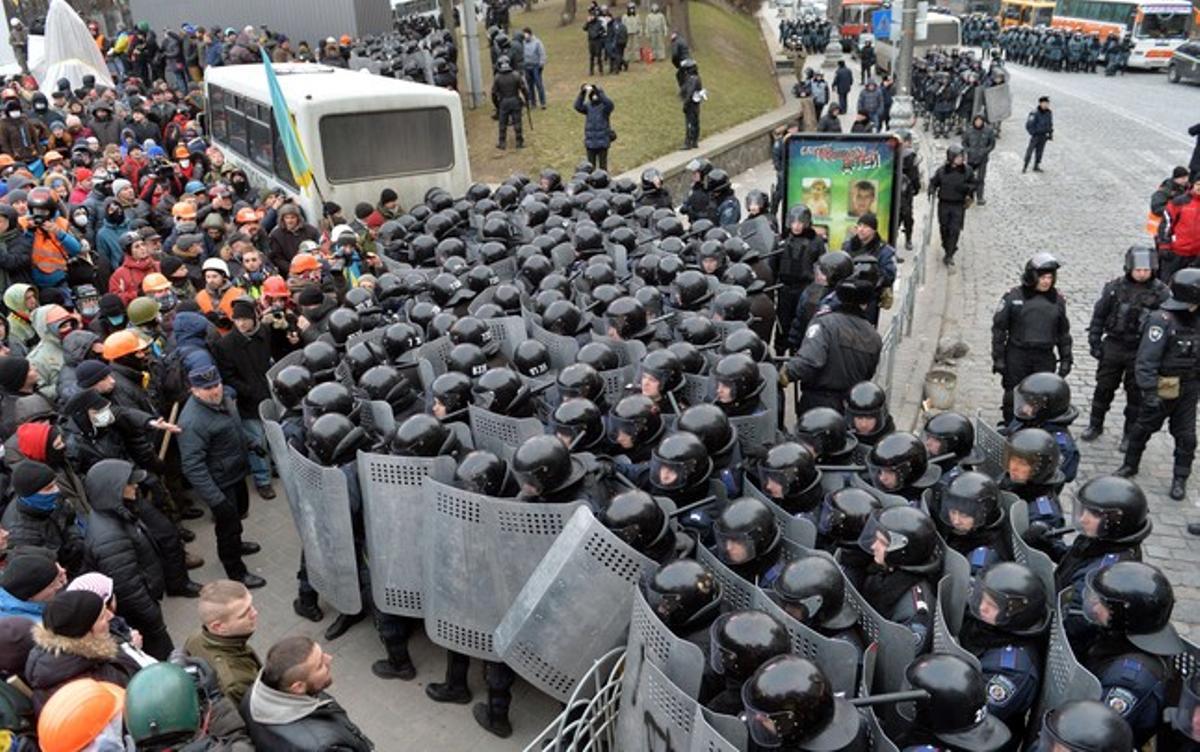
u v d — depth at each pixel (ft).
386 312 26.73
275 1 88.48
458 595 17.02
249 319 24.98
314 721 11.74
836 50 121.60
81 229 34.30
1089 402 31.55
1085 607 12.26
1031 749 12.02
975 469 16.80
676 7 93.86
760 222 32.09
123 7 118.73
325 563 18.93
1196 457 27.07
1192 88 106.83
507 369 19.49
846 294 22.12
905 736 11.36
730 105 80.69
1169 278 38.55
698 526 15.65
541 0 143.33
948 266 46.14
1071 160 70.95
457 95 42.29
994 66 84.07
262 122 45.42
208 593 13.62
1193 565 22.29
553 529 15.98
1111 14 122.31
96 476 17.21
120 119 54.75
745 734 11.29
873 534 13.71
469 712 18.07
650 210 34.73
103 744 10.75
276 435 19.86
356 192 40.73
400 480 17.48
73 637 12.56
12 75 67.56
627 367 21.07
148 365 23.93
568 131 68.03
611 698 14.49
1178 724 10.98
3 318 25.70
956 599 13.80
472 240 34.06
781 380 23.00
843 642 12.07
